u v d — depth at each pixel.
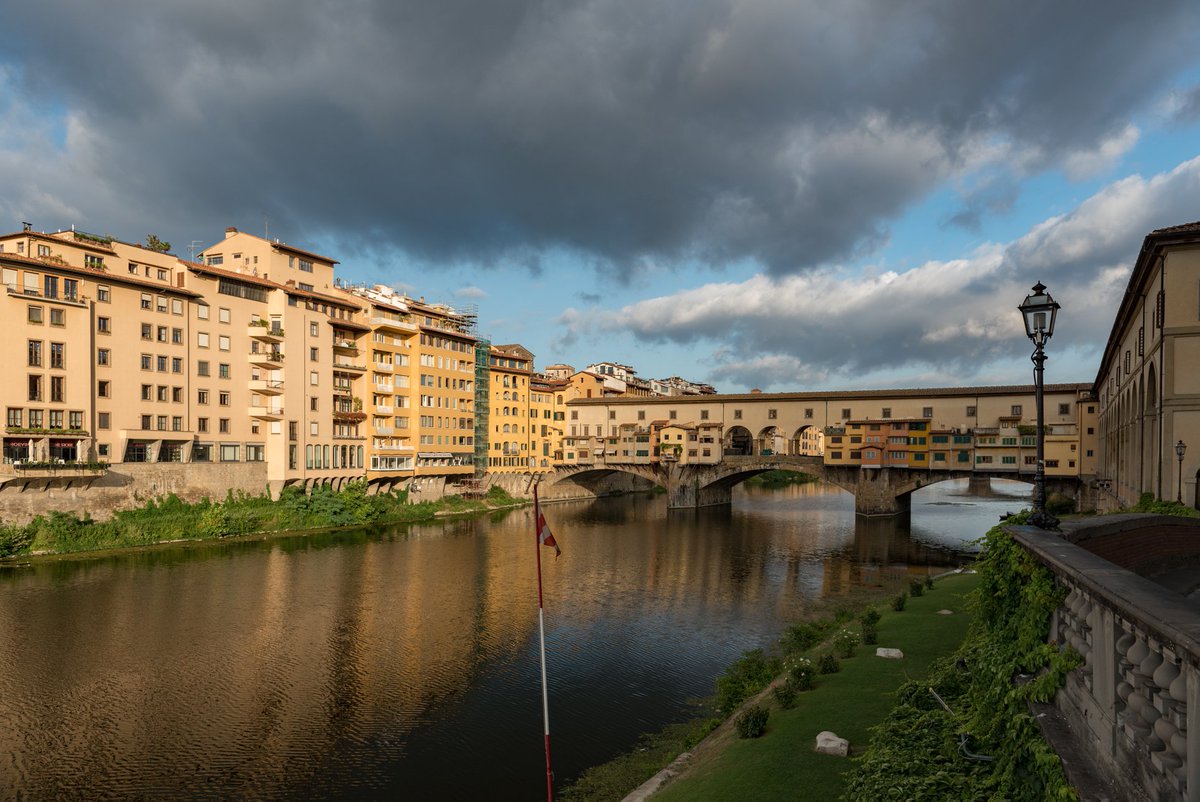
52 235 63.31
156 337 67.06
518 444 118.50
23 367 56.41
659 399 121.94
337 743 27.38
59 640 38.31
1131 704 6.96
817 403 107.62
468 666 35.81
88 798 23.42
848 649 29.14
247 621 42.59
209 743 27.30
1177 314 34.22
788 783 17.19
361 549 66.88
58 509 59.03
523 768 25.36
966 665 17.05
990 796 10.61
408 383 95.81
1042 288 14.48
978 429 93.38
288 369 78.50
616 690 32.69
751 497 138.50
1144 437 40.16
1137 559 14.41
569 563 64.12
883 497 99.94
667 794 18.53
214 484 71.31
